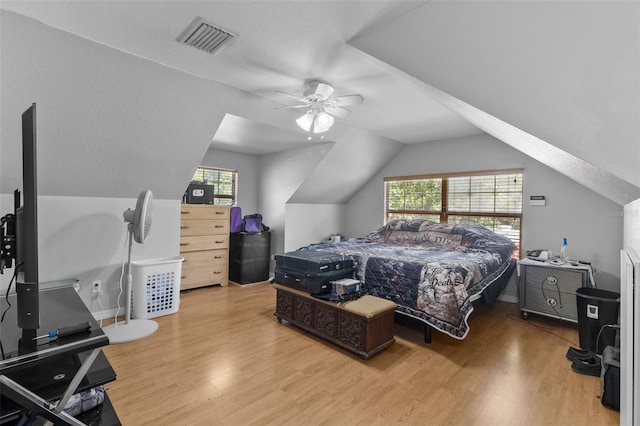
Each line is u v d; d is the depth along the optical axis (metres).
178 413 1.78
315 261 2.87
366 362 2.41
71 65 2.22
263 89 2.94
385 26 1.88
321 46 2.12
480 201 4.39
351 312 2.51
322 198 5.49
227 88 2.91
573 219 3.65
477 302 3.21
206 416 1.76
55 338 1.14
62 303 1.54
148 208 2.85
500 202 4.21
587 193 3.56
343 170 4.98
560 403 1.92
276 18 1.81
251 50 2.20
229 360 2.41
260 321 3.25
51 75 2.22
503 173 4.14
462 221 4.55
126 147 2.97
